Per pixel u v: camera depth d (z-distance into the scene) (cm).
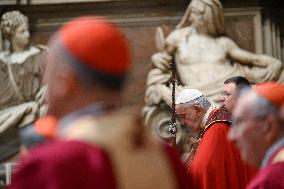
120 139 267
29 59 1155
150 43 1170
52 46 276
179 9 1179
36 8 1201
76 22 279
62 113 270
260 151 341
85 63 268
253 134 339
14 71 1155
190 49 1109
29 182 248
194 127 652
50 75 272
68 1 1187
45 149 254
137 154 272
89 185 250
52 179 247
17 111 1134
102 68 268
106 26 276
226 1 1177
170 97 1076
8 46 1180
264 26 1187
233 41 1155
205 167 609
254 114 338
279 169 325
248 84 635
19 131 1134
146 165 273
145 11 1180
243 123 341
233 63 1125
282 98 338
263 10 1188
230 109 632
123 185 262
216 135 619
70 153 252
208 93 1059
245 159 346
